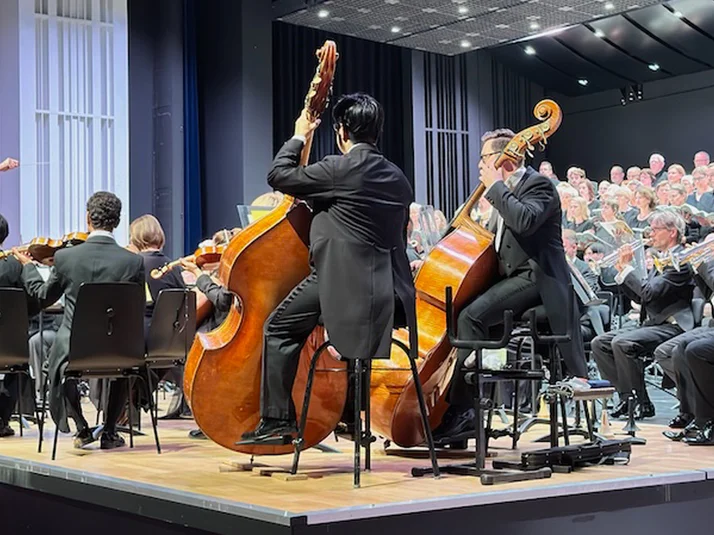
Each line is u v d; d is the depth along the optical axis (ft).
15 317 17.40
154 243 21.24
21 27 34.65
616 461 14.40
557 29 40.78
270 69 39.83
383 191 12.89
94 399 20.17
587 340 22.75
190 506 11.89
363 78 45.42
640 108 49.24
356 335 12.55
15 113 34.73
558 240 14.74
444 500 11.51
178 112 38.99
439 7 37.88
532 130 14.55
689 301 19.94
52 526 14.66
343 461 15.05
